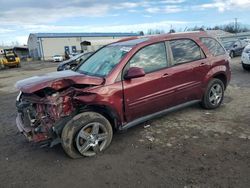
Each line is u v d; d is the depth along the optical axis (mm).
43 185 3371
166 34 5086
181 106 5211
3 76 20922
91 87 4027
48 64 39688
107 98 4082
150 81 4543
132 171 3547
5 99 9086
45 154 4230
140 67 4508
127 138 4613
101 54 5145
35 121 4055
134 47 4555
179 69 4969
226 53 6117
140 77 4422
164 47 4898
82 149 3953
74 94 3887
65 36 63844
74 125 3838
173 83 4891
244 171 3363
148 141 4453
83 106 4027
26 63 48094
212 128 4824
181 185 3164
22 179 3539
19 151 4406
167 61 4879
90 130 4027
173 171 3477
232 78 9930
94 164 3807
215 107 5918
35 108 4074
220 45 6055
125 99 4297
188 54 5258
